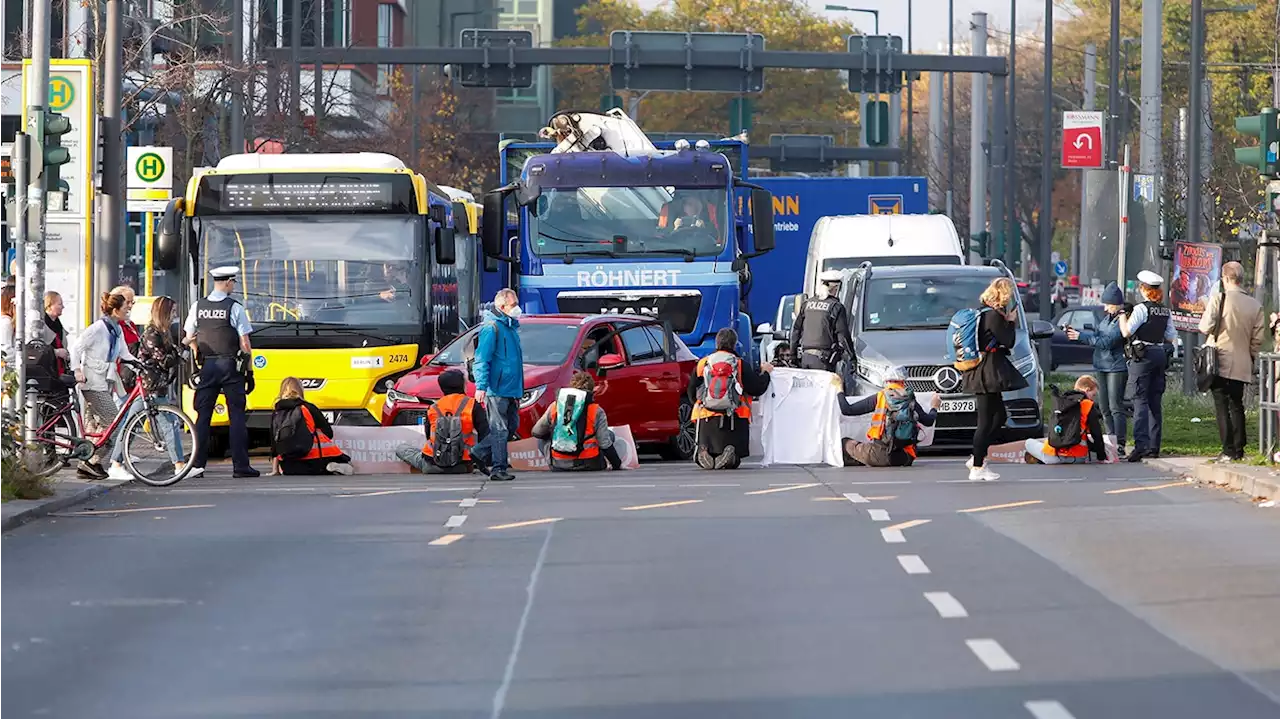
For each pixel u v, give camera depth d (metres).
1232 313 50.34
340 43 179.00
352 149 160.12
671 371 61.91
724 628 27.02
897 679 23.25
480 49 106.81
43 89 56.84
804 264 91.88
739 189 75.44
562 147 76.62
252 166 64.88
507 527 39.44
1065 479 50.06
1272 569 32.19
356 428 55.56
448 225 69.06
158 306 51.12
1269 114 52.41
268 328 63.88
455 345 60.56
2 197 56.31
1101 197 94.19
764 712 21.50
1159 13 99.62
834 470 55.09
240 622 27.84
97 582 31.91
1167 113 168.38
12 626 27.58
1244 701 21.83
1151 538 36.56
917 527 38.78
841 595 29.89
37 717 21.61
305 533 38.72
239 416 54.47
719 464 55.50
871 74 109.75
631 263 68.62
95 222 68.25
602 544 36.47
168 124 116.94
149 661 24.89
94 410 51.44
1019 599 29.31
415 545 36.59
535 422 56.69
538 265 68.88
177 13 117.62
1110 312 59.66
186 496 47.62
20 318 50.50
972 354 49.38
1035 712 21.30
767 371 58.28
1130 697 22.08
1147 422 56.31
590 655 25.08
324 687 23.14
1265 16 159.62
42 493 44.62
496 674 23.84
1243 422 50.84
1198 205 90.81
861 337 63.28
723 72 109.00
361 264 64.25
